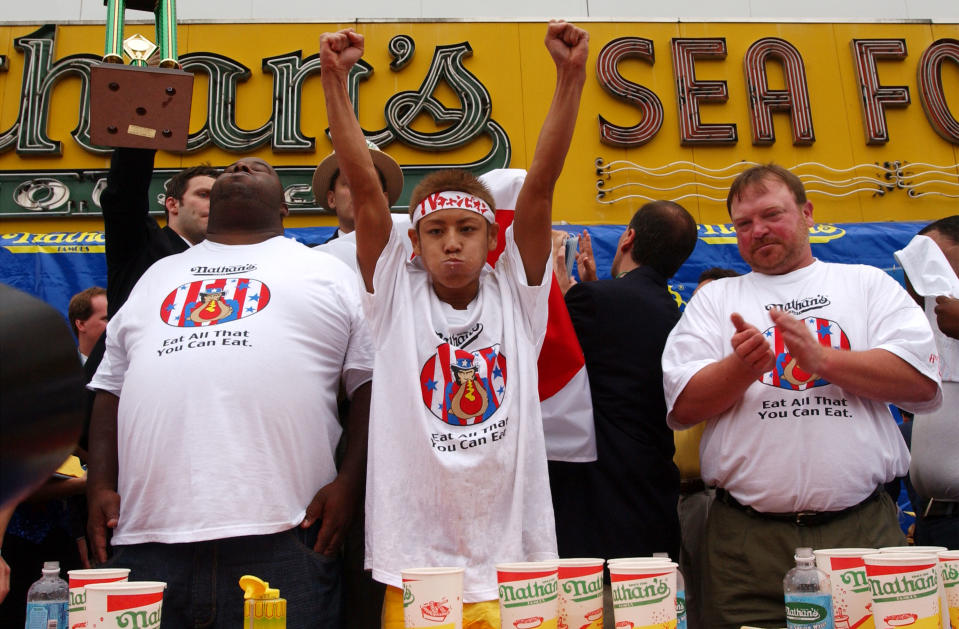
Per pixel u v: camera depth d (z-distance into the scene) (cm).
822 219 651
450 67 663
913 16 773
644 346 284
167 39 229
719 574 247
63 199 602
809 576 202
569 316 289
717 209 648
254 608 185
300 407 236
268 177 280
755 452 244
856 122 682
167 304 247
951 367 294
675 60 682
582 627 187
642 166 656
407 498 217
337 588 237
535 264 244
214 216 271
